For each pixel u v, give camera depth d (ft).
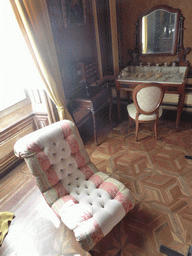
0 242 4.94
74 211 4.34
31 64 6.50
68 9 7.19
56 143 5.05
